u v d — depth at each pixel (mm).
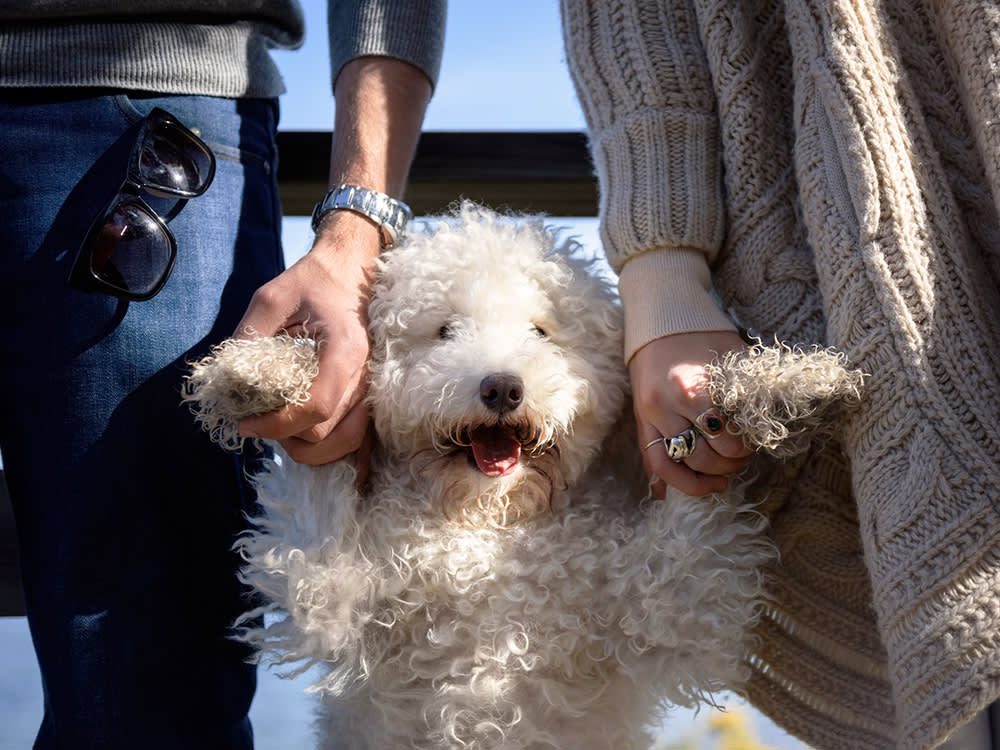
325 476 1050
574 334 1110
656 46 1138
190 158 1207
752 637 1050
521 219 1213
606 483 1126
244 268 1260
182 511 1200
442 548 1027
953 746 1122
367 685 1062
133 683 1169
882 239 949
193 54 1231
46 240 1169
